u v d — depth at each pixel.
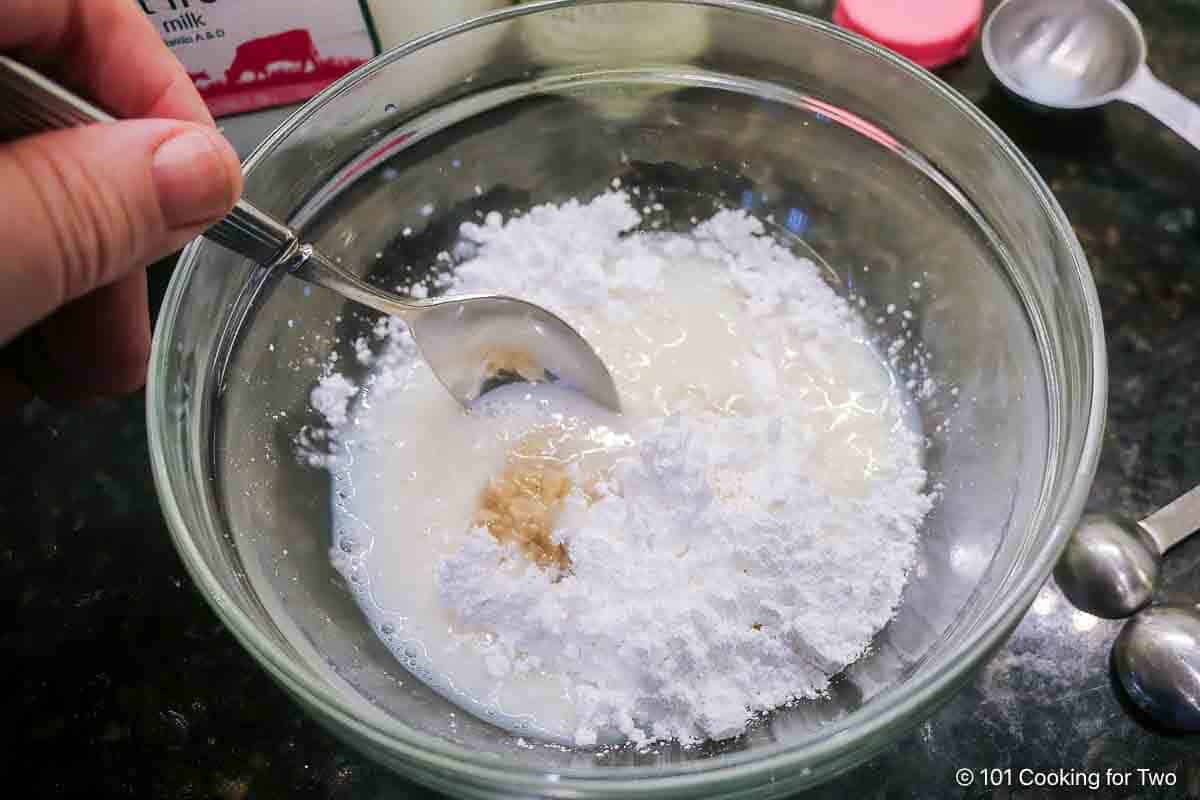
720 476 0.27
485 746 0.25
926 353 0.29
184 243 0.23
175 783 0.27
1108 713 0.27
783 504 0.26
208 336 0.27
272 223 0.25
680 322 0.30
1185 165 0.34
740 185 0.32
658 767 0.21
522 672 0.25
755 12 0.29
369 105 0.29
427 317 0.27
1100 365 0.24
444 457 0.28
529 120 0.31
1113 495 0.29
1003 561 0.25
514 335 0.28
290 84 0.31
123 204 0.21
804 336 0.30
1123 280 0.32
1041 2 0.35
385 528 0.28
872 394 0.29
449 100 0.30
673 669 0.25
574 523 0.27
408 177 0.31
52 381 0.29
